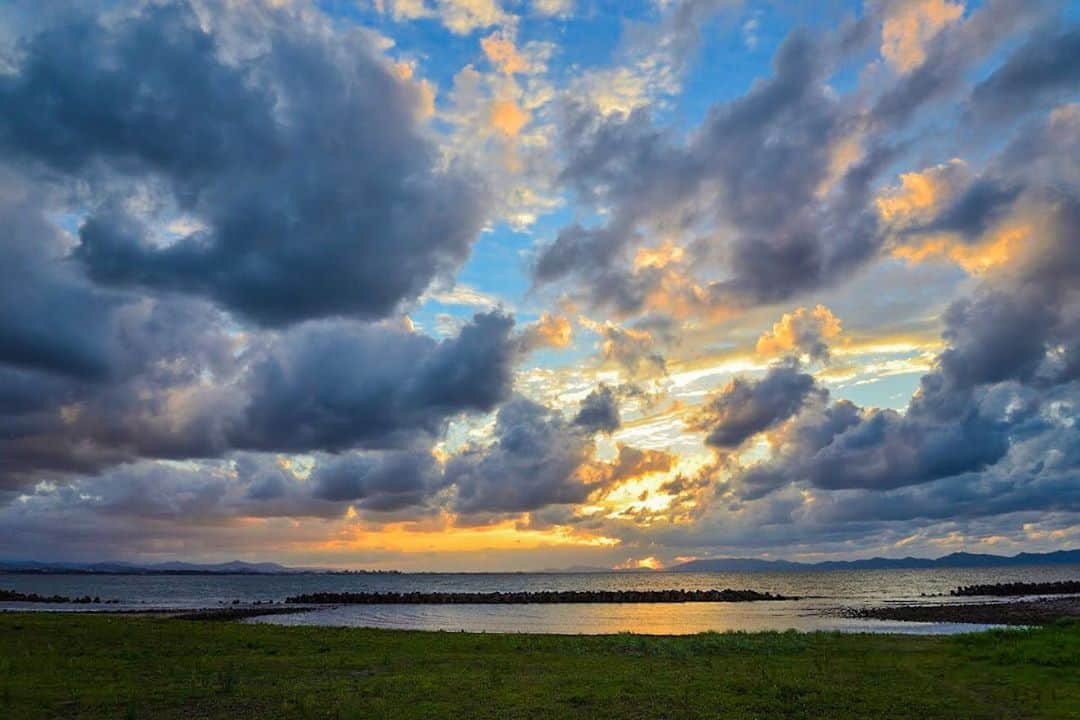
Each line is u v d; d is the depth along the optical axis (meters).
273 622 79.31
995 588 156.00
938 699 22.50
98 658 31.59
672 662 31.34
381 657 32.94
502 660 32.12
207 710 21.34
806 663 30.52
